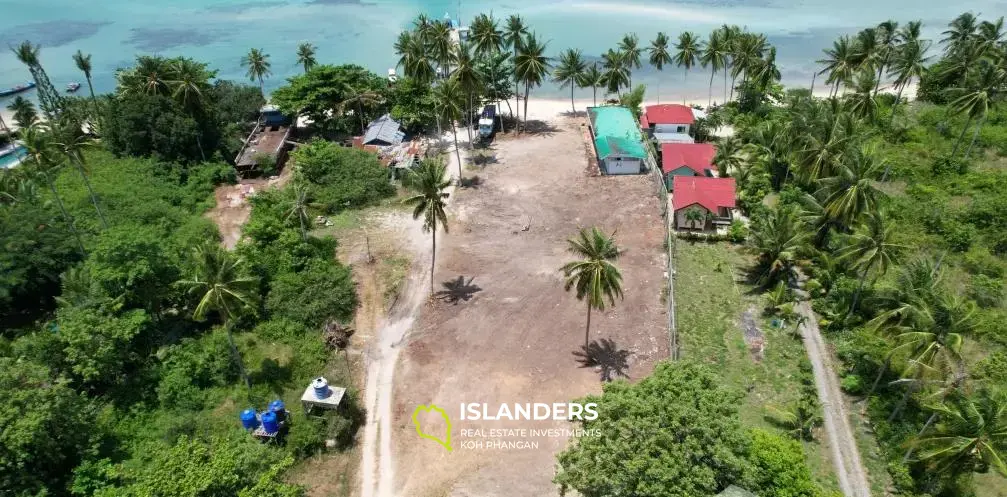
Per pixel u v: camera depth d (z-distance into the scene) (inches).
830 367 2062.0
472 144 3742.6
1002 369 1947.6
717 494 1310.3
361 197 3075.8
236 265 1920.5
